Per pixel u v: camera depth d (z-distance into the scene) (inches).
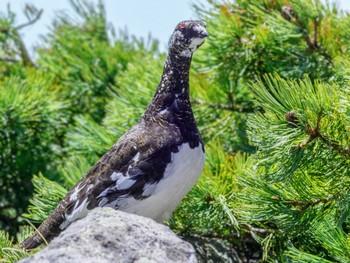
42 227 349.4
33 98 543.2
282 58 474.9
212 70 484.4
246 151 451.8
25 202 558.3
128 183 339.6
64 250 257.4
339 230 334.0
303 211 338.3
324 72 454.3
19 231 553.6
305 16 459.2
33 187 558.6
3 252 318.0
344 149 321.1
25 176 556.1
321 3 470.0
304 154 324.2
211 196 379.9
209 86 490.9
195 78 498.6
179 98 366.6
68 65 622.8
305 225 341.1
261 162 331.9
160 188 340.8
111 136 490.6
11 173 555.8
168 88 369.1
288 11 467.5
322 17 465.7
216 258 398.0
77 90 607.8
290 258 357.1
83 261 255.1
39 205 398.0
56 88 607.5
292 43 468.8
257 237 374.9
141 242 263.9
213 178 387.9
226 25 471.8
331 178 335.0
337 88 339.3
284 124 317.4
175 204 349.4
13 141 555.2
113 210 276.4
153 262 259.4
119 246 261.4
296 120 316.5
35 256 256.1
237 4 491.5
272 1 474.6
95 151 491.5
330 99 317.4
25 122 548.4
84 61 619.8
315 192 337.1
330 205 336.2
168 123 355.9
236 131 471.8
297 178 339.0
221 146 442.0
